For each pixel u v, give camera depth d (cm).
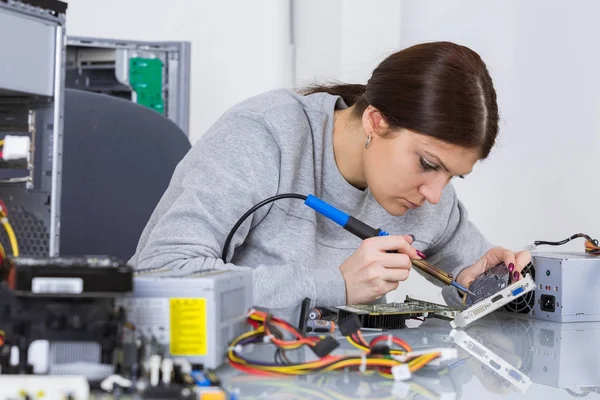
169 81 262
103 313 68
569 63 242
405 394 77
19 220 104
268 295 121
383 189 137
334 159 154
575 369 97
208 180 138
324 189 155
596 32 232
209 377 71
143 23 338
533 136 255
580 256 142
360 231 135
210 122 340
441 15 275
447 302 150
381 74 136
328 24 326
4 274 71
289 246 147
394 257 128
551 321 137
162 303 80
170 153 191
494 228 263
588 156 235
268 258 148
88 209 179
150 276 83
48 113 103
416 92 127
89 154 179
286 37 335
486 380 88
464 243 173
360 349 93
